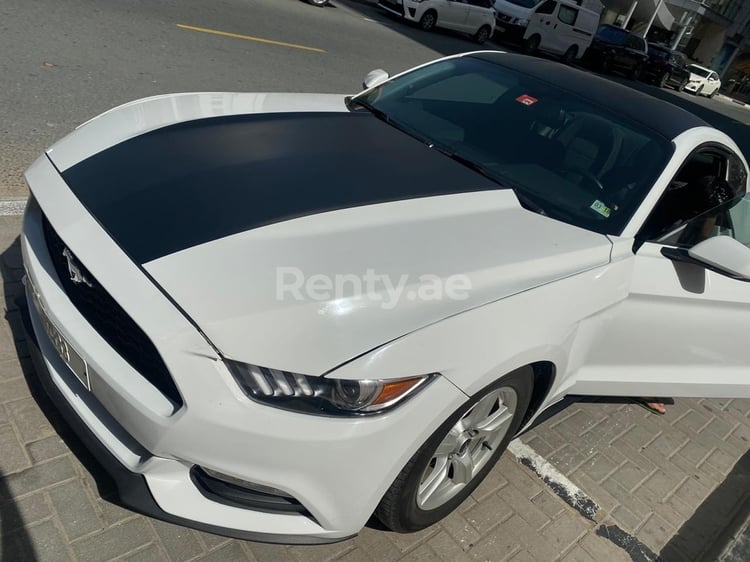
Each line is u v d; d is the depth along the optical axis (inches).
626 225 99.5
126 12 320.8
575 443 119.2
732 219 116.1
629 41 965.8
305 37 402.6
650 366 111.6
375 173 93.6
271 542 72.4
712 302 107.0
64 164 87.0
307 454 66.3
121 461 71.8
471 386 74.0
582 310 88.2
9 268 119.7
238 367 64.0
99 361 68.9
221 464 66.7
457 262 78.4
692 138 110.4
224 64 286.4
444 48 561.0
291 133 101.5
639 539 101.3
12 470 83.1
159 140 92.2
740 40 1833.2
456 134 115.3
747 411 148.6
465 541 91.5
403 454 71.4
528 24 759.7
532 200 101.1
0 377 96.6
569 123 115.3
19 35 245.6
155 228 73.0
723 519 111.3
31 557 73.9
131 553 77.3
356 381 65.7
